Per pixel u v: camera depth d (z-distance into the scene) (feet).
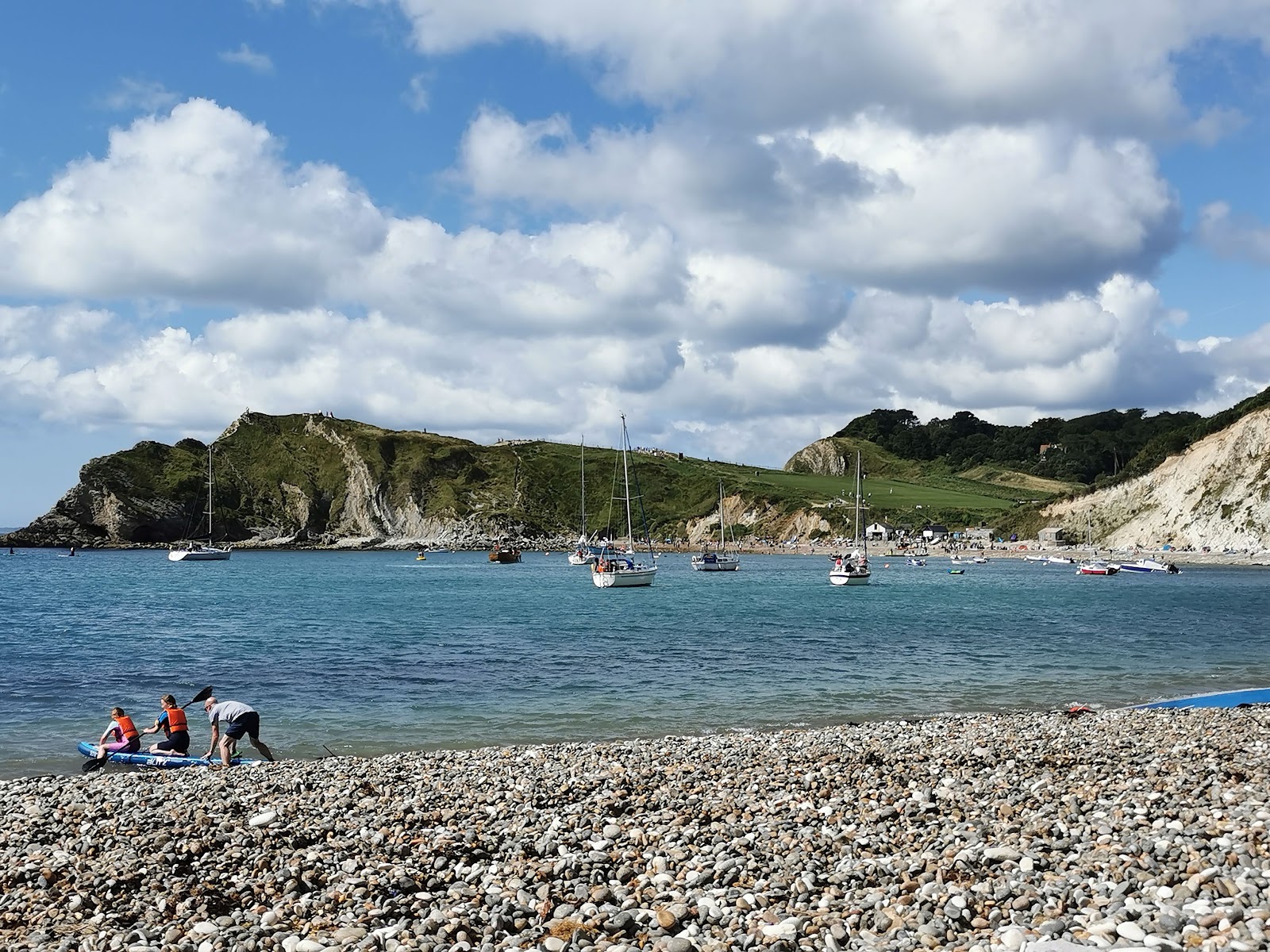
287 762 69.62
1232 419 633.61
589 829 44.91
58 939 31.76
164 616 224.74
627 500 426.51
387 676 122.11
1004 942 28.53
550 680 118.62
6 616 223.10
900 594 333.21
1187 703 95.20
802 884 35.27
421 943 31.04
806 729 86.53
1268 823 40.16
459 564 625.00
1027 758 61.46
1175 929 28.63
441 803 51.13
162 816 48.03
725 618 221.87
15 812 50.06
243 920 33.68
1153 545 617.21
